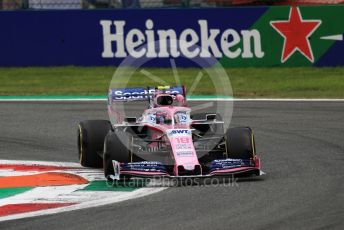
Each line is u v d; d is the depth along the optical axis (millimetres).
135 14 74938
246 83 70500
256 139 44375
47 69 76500
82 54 76438
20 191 31609
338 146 41562
